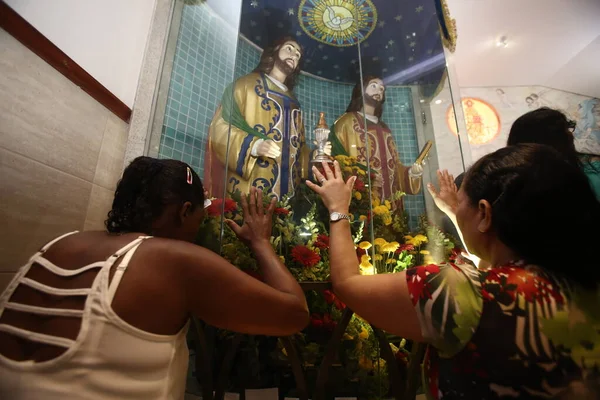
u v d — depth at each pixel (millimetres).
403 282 472
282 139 1562
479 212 509
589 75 2297
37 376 419
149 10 1377
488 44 2084
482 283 432
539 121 1048
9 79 741
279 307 559
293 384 982
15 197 760
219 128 1443
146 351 462
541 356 373
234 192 1330
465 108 2475
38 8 826
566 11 1837
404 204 1294
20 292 488
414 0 1571
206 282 514
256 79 1629
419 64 1512
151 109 1272
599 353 366
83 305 450
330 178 796
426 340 452
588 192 435
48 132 854
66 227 920
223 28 1590
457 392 410
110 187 1119
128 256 490
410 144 1447
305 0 1722
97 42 1059
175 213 633
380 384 954
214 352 963
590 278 404
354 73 1796
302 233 1209
